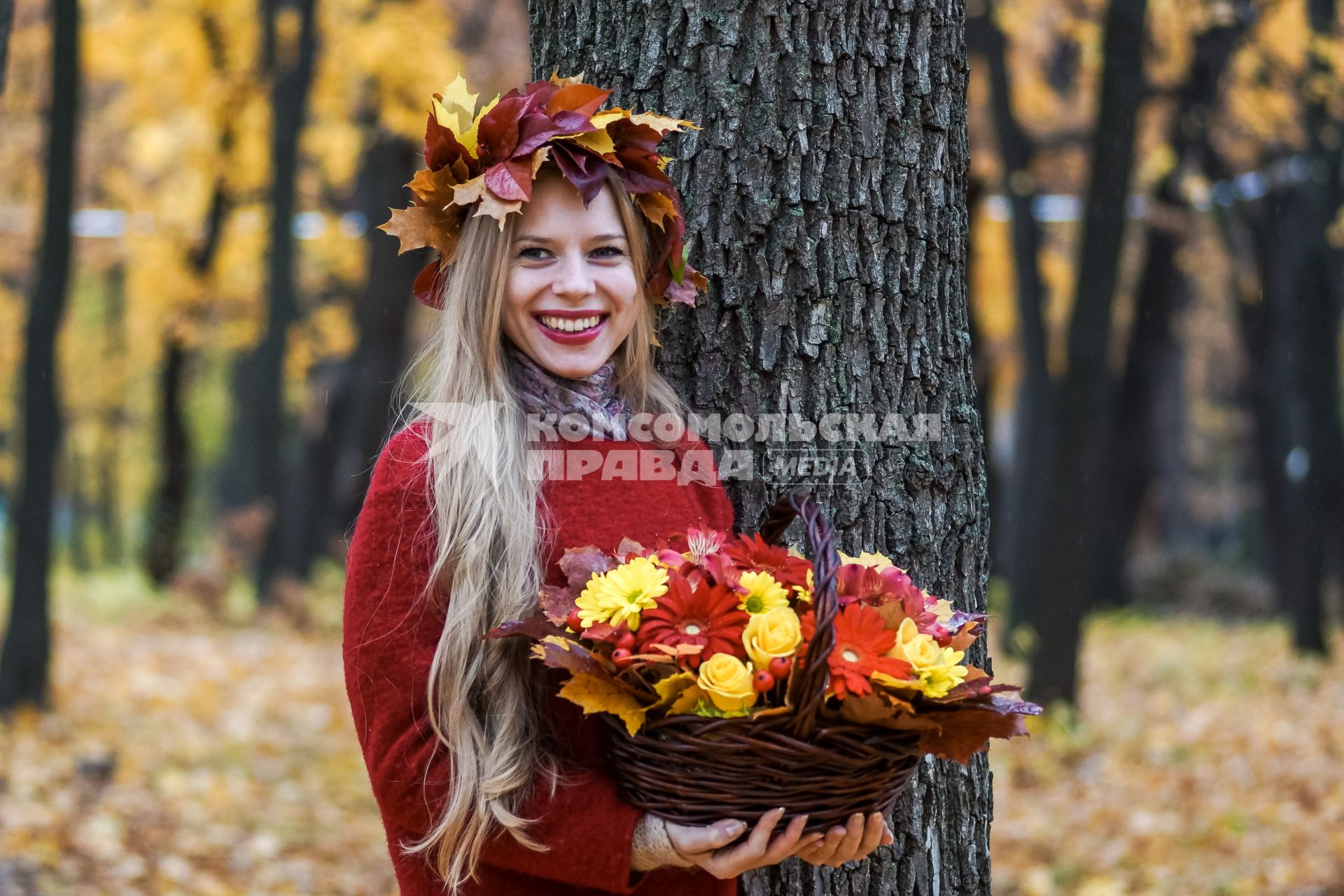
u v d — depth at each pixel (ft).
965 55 7.14
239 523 51.42
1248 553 67.26
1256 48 32.04
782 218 6.64
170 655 33.60
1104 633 43.80
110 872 15.84
